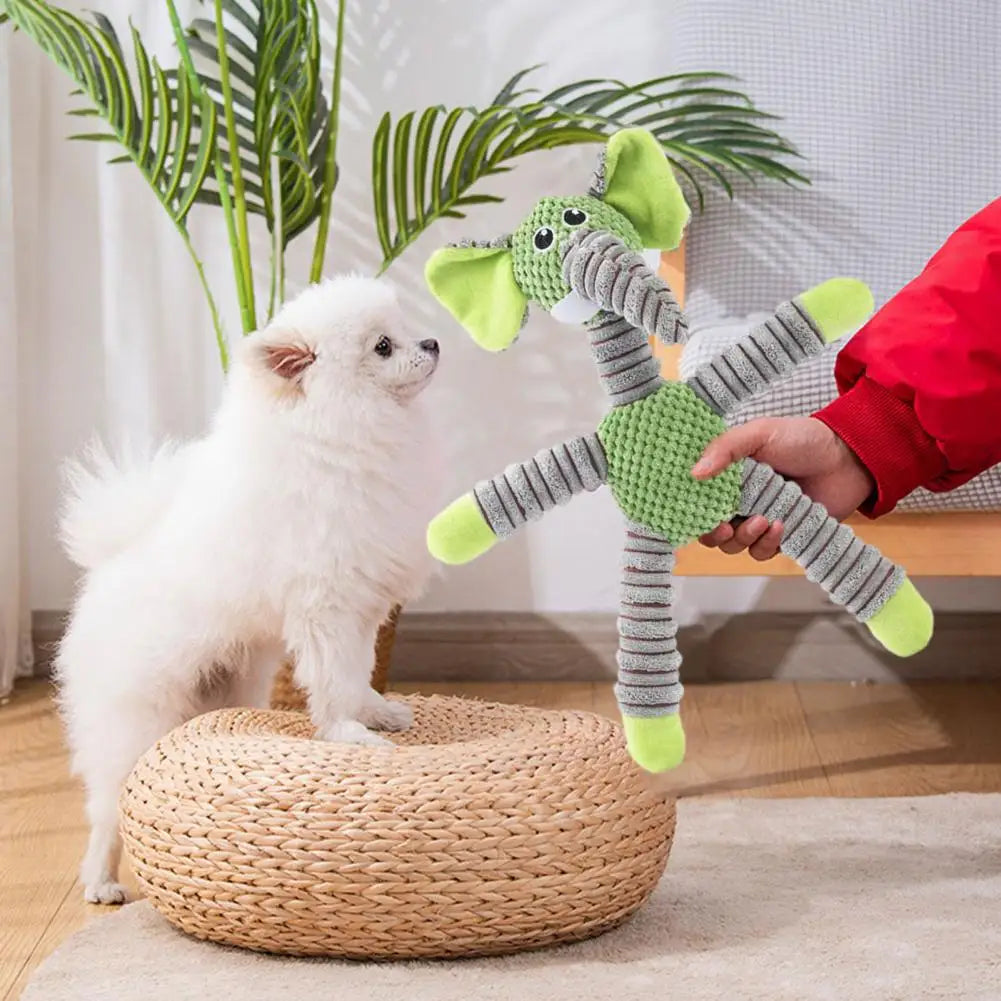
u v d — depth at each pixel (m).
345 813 1.29
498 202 2.32
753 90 2.30
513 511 1.01
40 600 2.67
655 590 1.02
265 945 1.33
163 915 1.42
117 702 1.62
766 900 1.48
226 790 1.34
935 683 2.62
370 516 1.57
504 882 1.29
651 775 1.36
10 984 1.33
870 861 1.61
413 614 2.68
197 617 1.61
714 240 2.28
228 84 2.10
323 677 1.59
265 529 1.56
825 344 1.01
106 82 2.13
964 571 1.86
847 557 1.01
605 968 1.28
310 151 2.47
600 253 0.95
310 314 1.57
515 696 2.56
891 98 2.31
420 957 1.32
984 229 1.20
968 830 1.72
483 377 2.61
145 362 2.62
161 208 2.58
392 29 2.55
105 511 1.72
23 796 1.96
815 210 2.28
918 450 1.17
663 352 2.09
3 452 2.48
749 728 2.31
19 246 2.58
